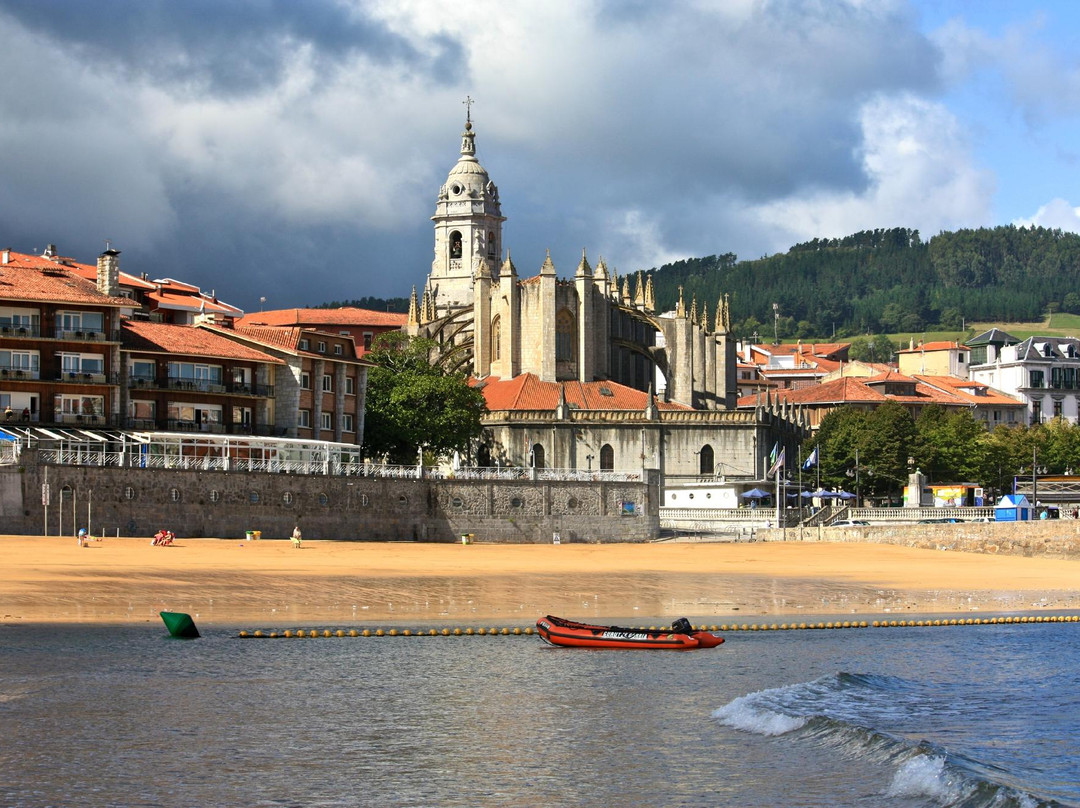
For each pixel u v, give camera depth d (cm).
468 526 13225
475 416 15812
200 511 11238
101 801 3722
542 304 17888
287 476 11869
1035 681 5634
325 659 5984
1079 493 16900
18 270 12462
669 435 16688
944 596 8925
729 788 3919
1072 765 4178
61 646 5944
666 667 5950
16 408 11850
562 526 13712
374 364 15675
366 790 3881
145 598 7475
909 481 17800
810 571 10531
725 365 19738
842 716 4850
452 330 19588
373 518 12550
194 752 4241
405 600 7975
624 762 4206
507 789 3912
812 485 18862
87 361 12225
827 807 3738
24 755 4150
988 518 14888
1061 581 10019
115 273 13588
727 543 13812
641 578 9594
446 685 5425
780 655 6350
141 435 12025
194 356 13025
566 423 16512
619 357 18938
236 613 7206
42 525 10306
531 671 5791
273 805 3734
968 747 4400
